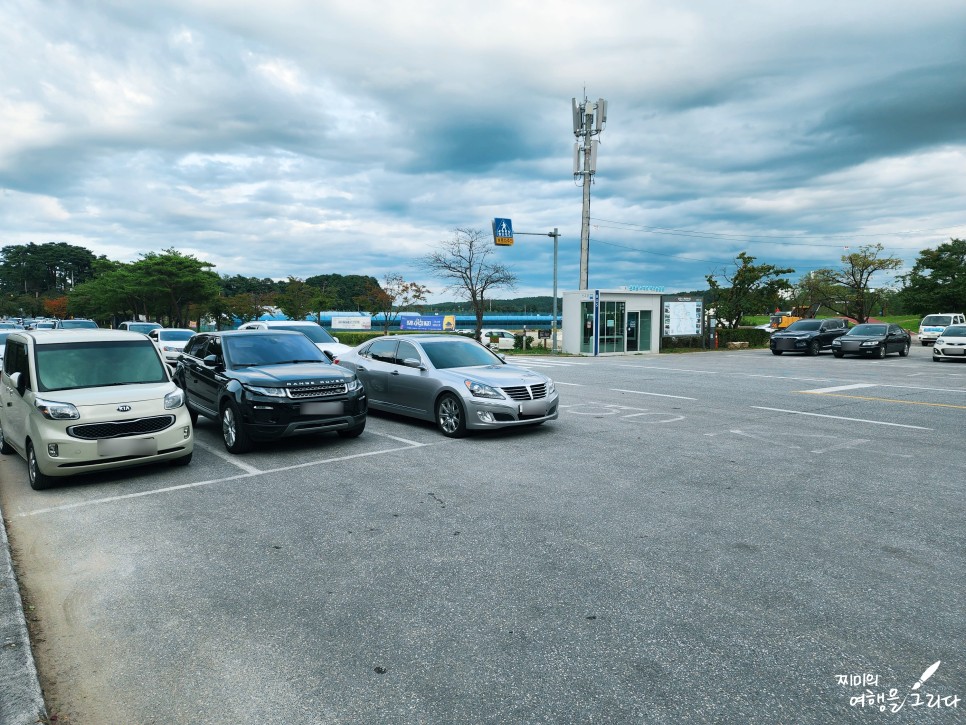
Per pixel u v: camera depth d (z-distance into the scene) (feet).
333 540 16.66
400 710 9.49
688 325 122.42
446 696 9.82
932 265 198.90
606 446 28.27
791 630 11.73
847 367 73.92
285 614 12.62
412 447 28.35
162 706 9.77
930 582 13.74
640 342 113.29
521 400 30.27
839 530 17.04
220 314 226.99
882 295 197.67
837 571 14.35
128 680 10.49
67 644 11.70
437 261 141.38
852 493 20.57
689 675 10.30
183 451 23.98
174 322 204.33
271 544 16.44
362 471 24.02
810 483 21.85
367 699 9.78
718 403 42.04
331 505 19.72
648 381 57.06
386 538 16.74
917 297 196.75
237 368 29.17
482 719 9.24
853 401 42.86
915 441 29.14
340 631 11.91
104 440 22.09
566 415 37.09
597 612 12.50
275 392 26.63
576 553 15.55
